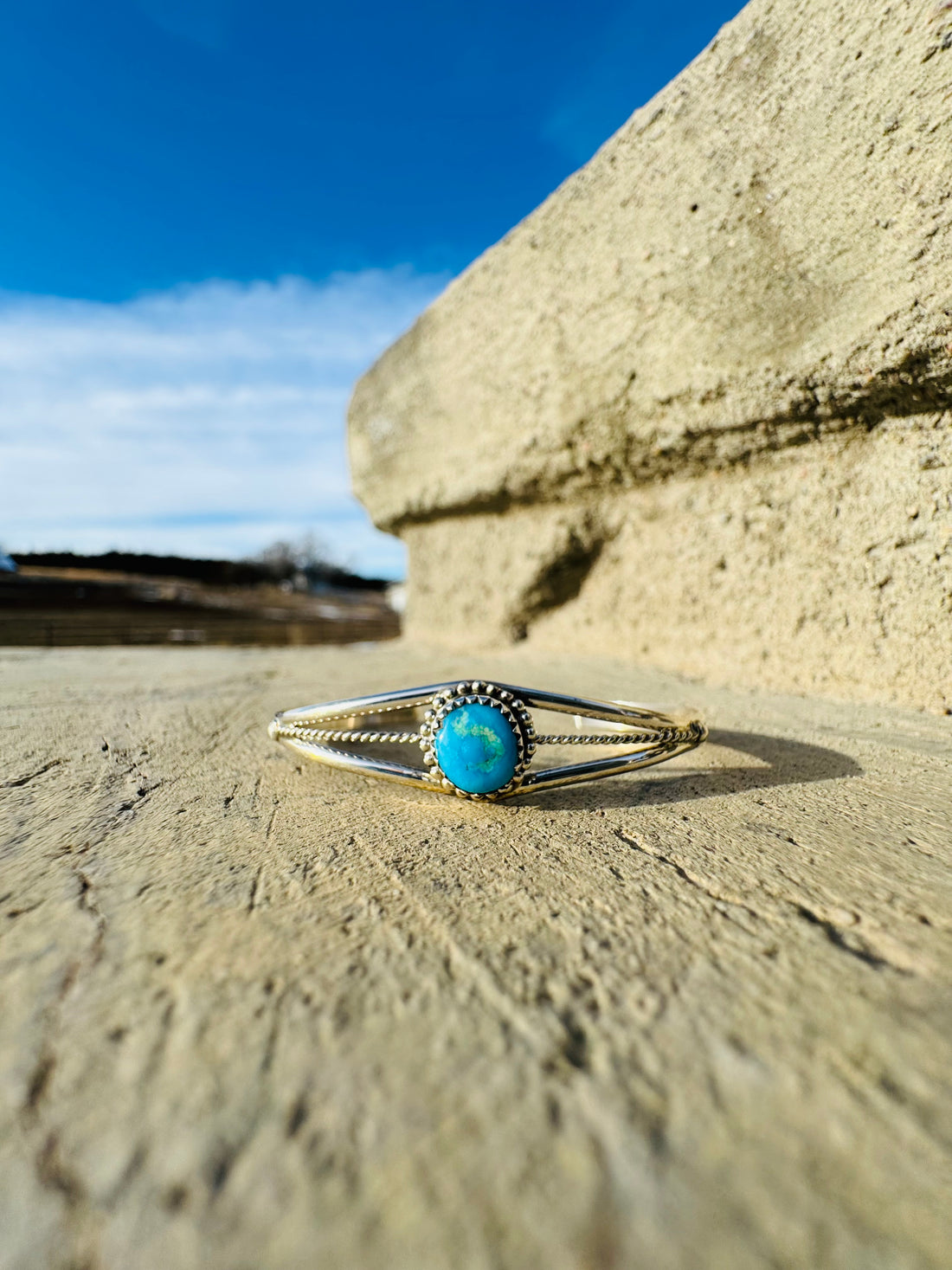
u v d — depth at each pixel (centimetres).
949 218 9
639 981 5
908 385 10
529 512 19
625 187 13
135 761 9
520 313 16
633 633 16
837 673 12
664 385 13
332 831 7
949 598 10
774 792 8
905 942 5
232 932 5
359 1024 5
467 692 8
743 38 11
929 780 8
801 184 11
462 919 6
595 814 8
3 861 6
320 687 15
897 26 9
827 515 12
